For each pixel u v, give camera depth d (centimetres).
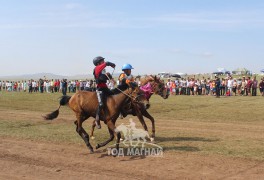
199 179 868
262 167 969
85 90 1273
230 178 873
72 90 4697
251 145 1252
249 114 2227
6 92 4912
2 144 1311
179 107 2647
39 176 919
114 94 1151
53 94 4328
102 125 1789
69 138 1402
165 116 2205
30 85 4778
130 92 1138
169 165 998
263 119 2033
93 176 912
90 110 1162
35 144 1305
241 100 3050
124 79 1169
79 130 1197
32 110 2619
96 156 1126
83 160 1077
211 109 2498
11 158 1112
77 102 1188
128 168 978
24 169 987
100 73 1132
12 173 949
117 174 927
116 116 1135
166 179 877
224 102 2912
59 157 1115
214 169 952
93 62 1169
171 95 3766
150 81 1359
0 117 2128
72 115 2288
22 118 2073
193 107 2638
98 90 1136
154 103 2905
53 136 1444
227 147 1216
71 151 1194
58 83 4822
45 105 2958
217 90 3397
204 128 1698
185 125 1809
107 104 1126
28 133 1523
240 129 1666
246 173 914
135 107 1293
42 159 1094
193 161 1034
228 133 1541
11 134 1497
